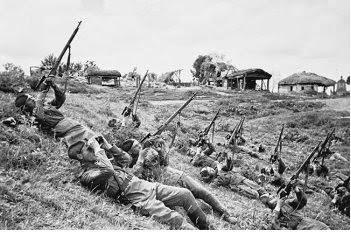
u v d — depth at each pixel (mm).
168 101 34406
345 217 10125
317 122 26656
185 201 5738
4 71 11000
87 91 26438
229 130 23062
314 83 55406
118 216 5133
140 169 6332
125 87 47094
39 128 7039
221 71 60844
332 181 14305
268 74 55219
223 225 6324
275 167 11578
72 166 6137
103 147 6469
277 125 26344
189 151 11469
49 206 4734
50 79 6836
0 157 5523
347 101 37500
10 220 4117
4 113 7047
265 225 6805
